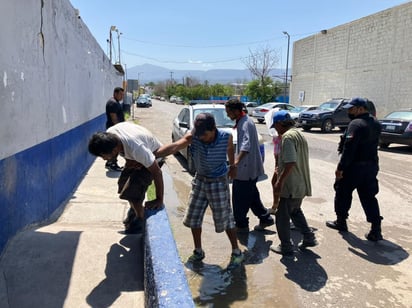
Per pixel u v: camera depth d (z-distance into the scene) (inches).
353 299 135.2
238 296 136.6
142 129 134.9
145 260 108.6
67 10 231.0
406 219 222.2
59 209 193.5
